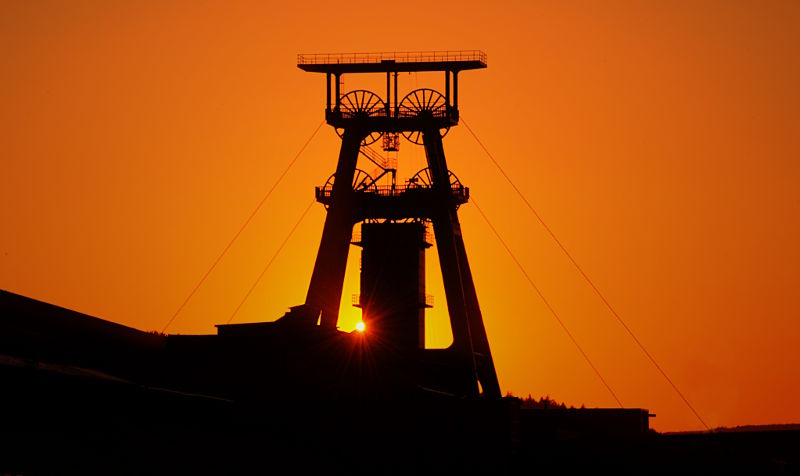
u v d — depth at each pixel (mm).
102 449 133125
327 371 186750
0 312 169500
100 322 189000
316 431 180375
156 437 142750
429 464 182875
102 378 140125
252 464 162500
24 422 126812
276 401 183750
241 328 198000
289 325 193375
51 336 177000
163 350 192750
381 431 182000
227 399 172250
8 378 126438
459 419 192125
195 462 148875
